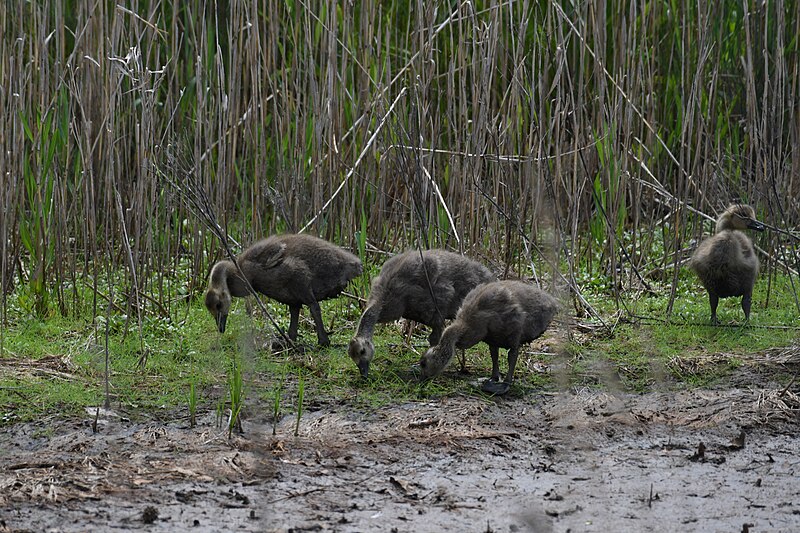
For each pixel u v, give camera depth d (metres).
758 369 10.80
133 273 11.18
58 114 12.39
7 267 12.85
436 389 10.13
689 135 13.70
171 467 8.12
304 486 7.84
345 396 9.89
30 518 7.17
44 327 11.69
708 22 14.78
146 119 12.46
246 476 8.00
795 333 11.96
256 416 9.08
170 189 13.00
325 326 12.34
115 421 9.12
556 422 9.33
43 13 12.91
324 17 14.05
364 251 12.55
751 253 12.09
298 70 13.48
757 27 16.47
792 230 14.04
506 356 11.27
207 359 10.87
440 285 10.76
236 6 13.59
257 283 11.43
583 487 7.96
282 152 13.65
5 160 12.20
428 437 8.87
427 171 12.86
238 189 14.70
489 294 10.04
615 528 7.21
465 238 13.59
